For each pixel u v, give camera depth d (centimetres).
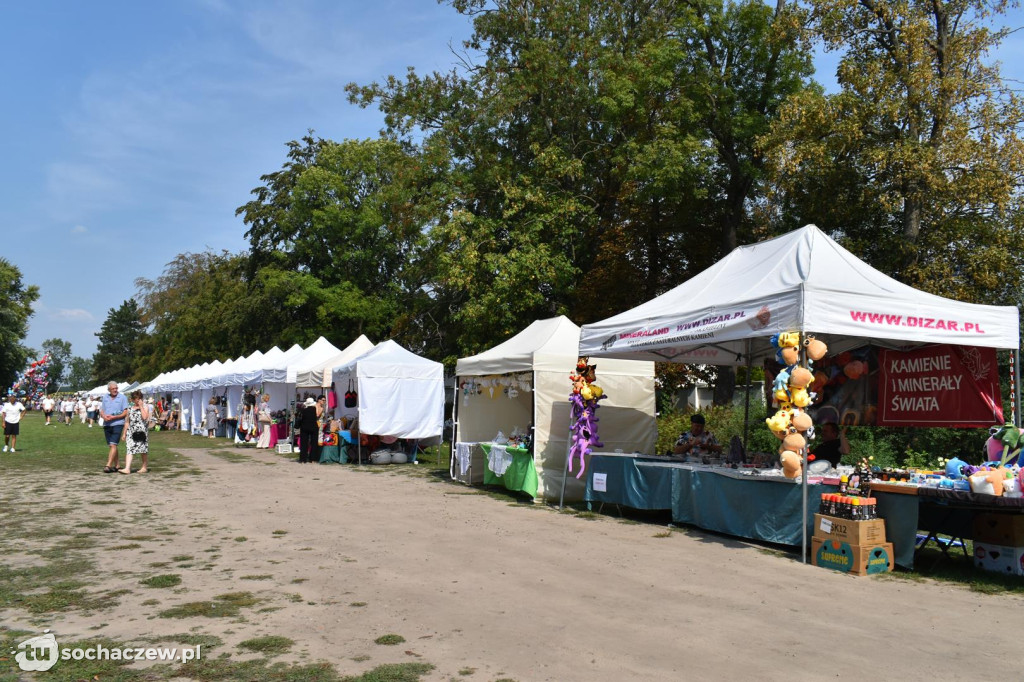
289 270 3959
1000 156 1566
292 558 776
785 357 787
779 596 639
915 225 1728
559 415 1250
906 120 1694
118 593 633
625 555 802
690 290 1056
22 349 5619
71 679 439
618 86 2133
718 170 2258
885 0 1725
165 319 7238
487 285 2270
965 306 865
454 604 604
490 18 2469
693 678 443
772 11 2072
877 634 536
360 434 1927
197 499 1234
